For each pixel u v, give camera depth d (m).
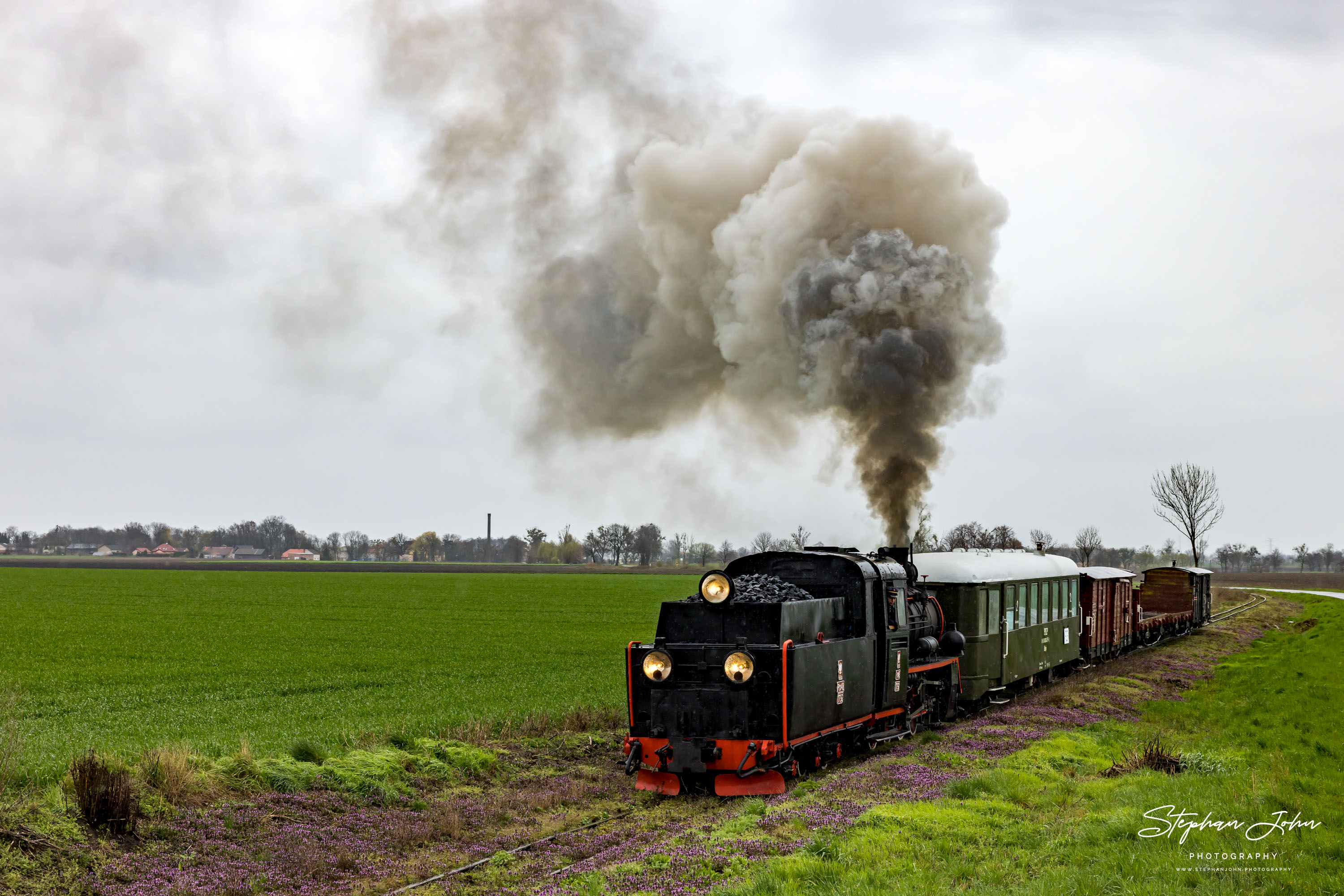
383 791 12.09
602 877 8.96
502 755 14.84
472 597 68.06
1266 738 15.97
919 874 8.49
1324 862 8.48
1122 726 18.05
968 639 19.41
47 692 22.20
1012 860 8.98
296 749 13.16
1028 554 24.67
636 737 12.95
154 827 9.86
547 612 53.16
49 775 11.66
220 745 14.14
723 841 10.02
